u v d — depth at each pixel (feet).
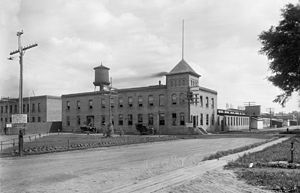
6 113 219.41
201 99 193.06
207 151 74.49
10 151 70.18
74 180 36.65
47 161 55.83
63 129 231.30
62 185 33.65
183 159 58.29
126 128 201.05
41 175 40.06
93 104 216.74
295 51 144.15
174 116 182.09
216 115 215.72
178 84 182.19
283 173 38.81
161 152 72.54
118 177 38.65
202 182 34.37
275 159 52.16
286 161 50.03
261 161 50.26
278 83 159.74
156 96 190.70
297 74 153.48
